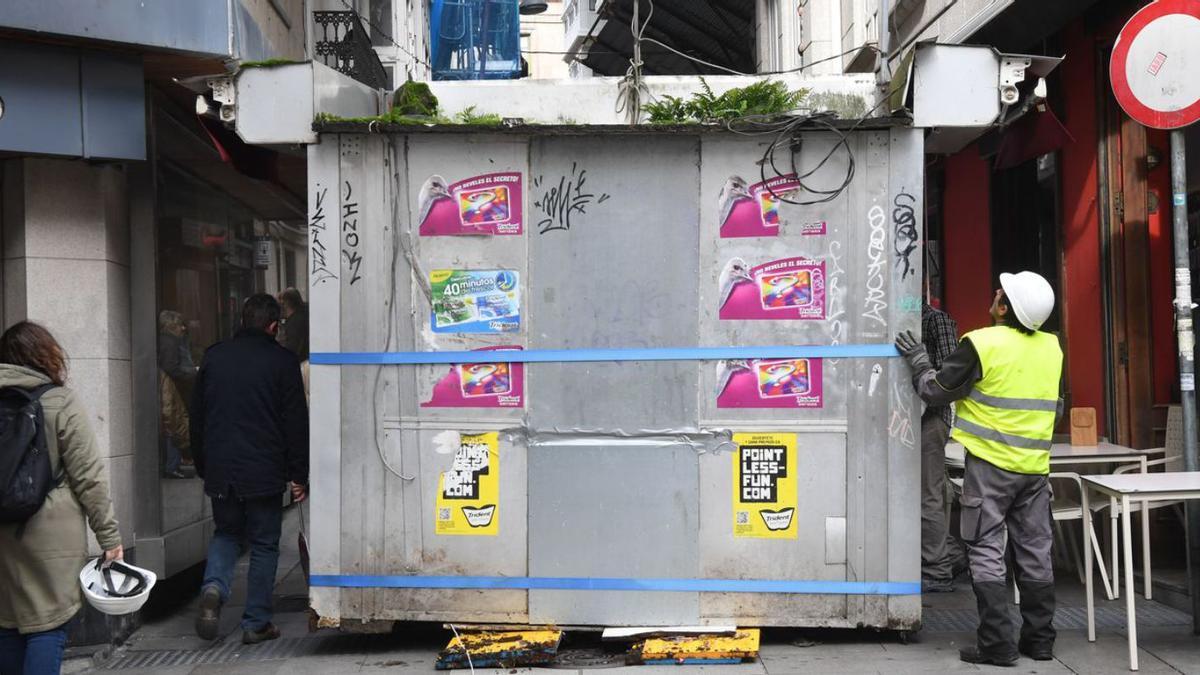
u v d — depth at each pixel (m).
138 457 6.44
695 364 5.38
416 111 5.86
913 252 5.30
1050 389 5.09
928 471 6.65
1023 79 5.25
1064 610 6.03
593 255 5.41
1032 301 5.05
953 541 6.98
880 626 5.33
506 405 5.43
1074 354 8.08
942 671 4.98
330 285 5.47
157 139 6.80
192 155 7.62
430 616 5.46
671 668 5.11
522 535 5.42
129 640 5.95
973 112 5.26
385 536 5.47
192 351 7.58
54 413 4.12
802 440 5.35
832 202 5.34
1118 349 7.34
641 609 5.39
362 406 5.48
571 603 5.41
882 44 8.59
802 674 4.97
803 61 15.20
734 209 5.37
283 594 6.89
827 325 5.34
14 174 5.89
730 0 18.22
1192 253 7.05
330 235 5.46
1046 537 5.18
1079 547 6.95
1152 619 5.82
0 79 5.56
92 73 5.81
